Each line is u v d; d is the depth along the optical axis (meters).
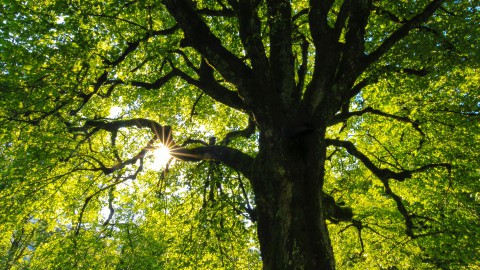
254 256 14.14
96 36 9.08
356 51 6.19
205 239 12.20
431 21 10.20
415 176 14.09
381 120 13.50
